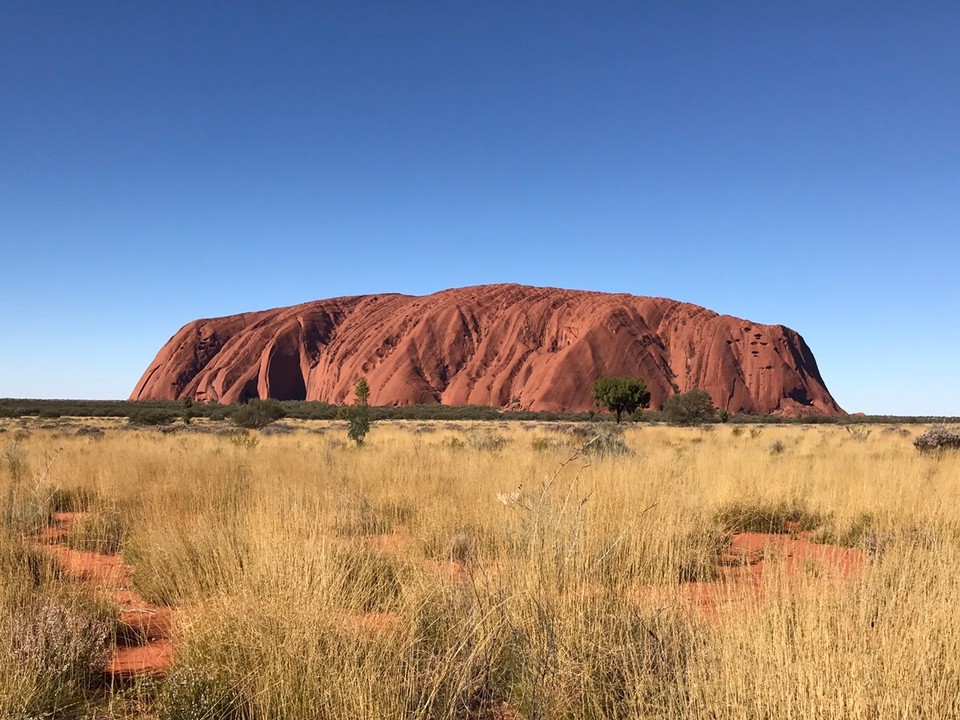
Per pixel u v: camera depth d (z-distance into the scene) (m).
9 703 3.86
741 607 4.57
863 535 8.71
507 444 25.12
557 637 4.10
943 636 3.96
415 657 4.27
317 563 5.54
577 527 6.21
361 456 17.97
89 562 8.13
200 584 6.32
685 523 7.97
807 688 3.41
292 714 3.71
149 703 4.07
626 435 35.06
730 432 44.97
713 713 3.41
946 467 14.77
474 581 5.07
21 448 19.75
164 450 19.52
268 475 13.52
